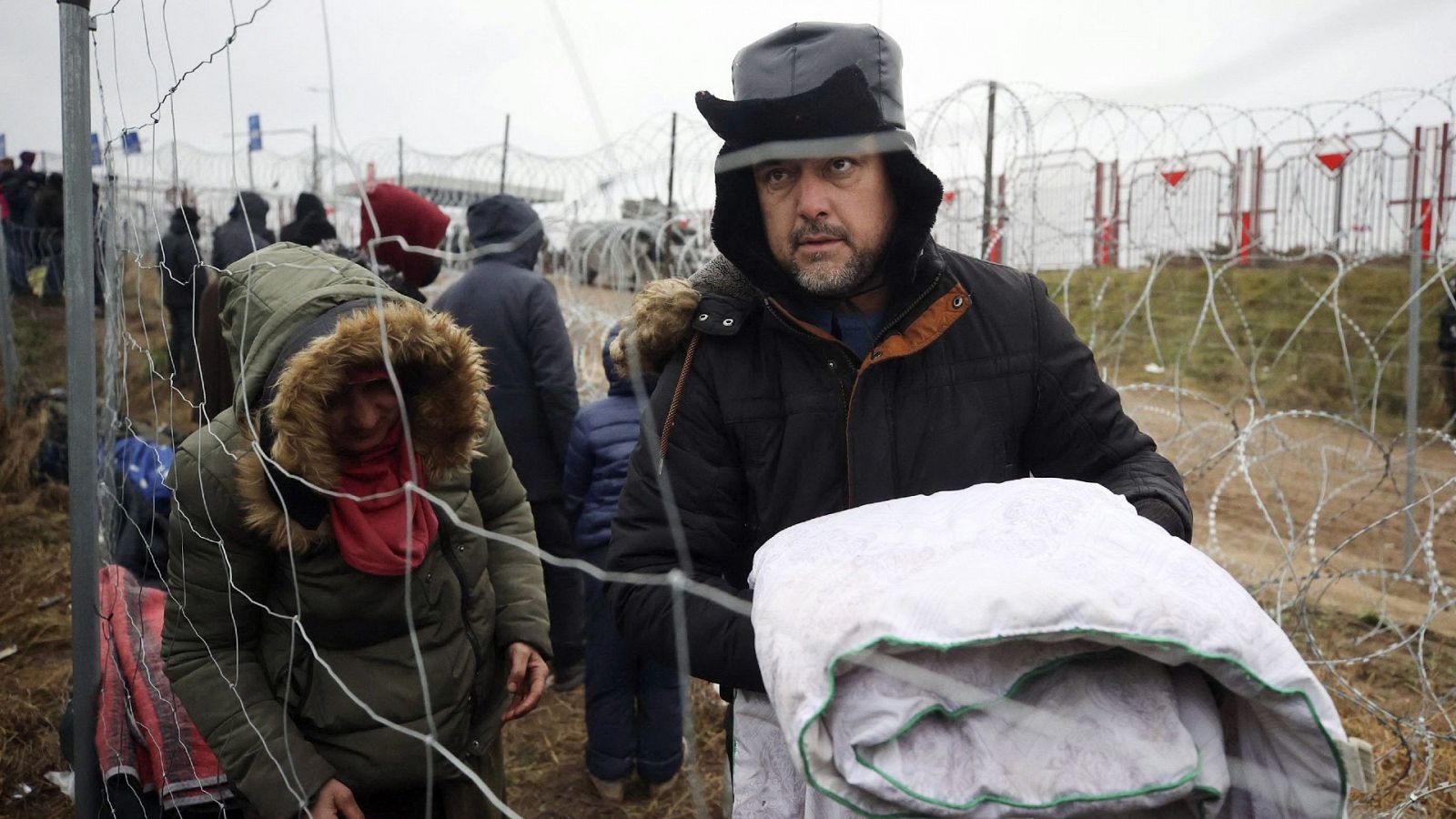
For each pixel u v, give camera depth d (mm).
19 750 2998
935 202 1190
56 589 4344
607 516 2914
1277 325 8992
